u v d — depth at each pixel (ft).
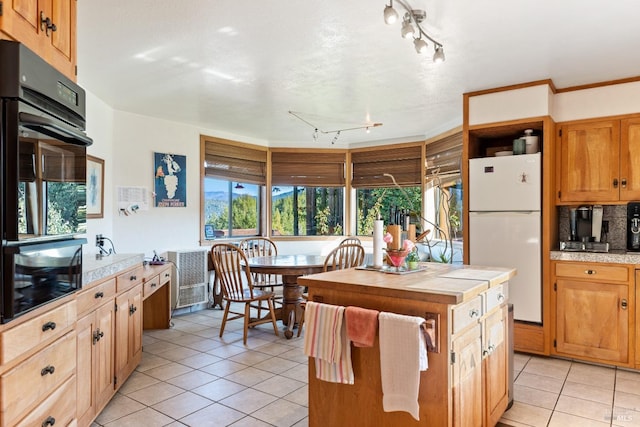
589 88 11.57
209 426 7.72
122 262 9.00
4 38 4.43
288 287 14.05
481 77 11.16
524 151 12.03
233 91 12.44
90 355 7.30
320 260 14.42
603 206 12.33
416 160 18.86
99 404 7.78
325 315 6.45
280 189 20.98
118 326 8.86
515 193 11.73
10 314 4.34
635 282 10.47
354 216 21.18
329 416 6.75
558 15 7.63
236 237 19.31
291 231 21.15
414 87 12.01
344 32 8.41
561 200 11.90
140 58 9.82
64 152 5.56
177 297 15.89
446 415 5.74
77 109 5.97
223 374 10.27
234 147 18.89
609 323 10.78
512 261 11.82
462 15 7.61
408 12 7.39
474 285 6.36
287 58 9.80
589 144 11.54
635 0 7.09
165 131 16.07
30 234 4.66
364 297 6.52
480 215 12.23
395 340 5.78
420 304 5.97
